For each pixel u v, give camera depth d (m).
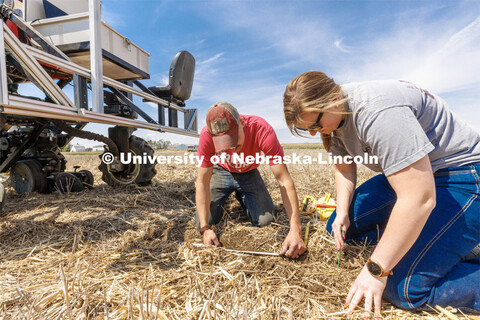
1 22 1.60
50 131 4.04
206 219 2.23
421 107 1.39
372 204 1.98
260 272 1.80
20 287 1.53
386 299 1.55
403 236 1.26
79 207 3.18
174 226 2.60
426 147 1.21
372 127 1.29
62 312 1.26
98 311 1.34
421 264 1.41
